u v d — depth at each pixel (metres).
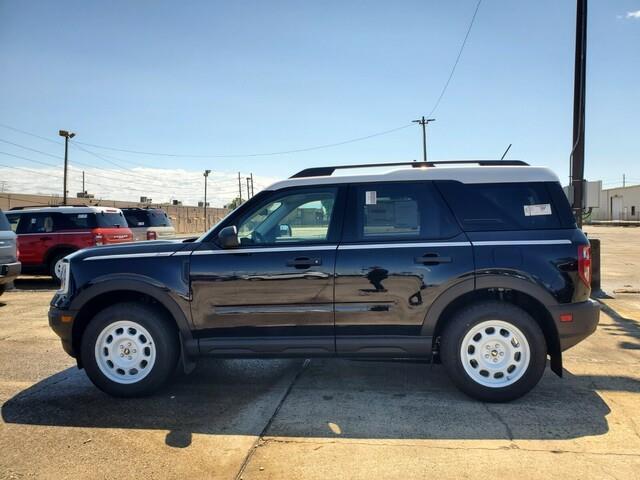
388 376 5.12
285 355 4.48
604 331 6.94
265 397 4.57
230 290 4.43
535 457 3.40
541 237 4.31
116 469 3.32
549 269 4.23
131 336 4.56
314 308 4.38
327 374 5.21
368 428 3.88
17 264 9.43
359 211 4.52
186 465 3.36
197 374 5.25
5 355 5.99
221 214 72.56
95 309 4.81
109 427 3.96
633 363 5.47
